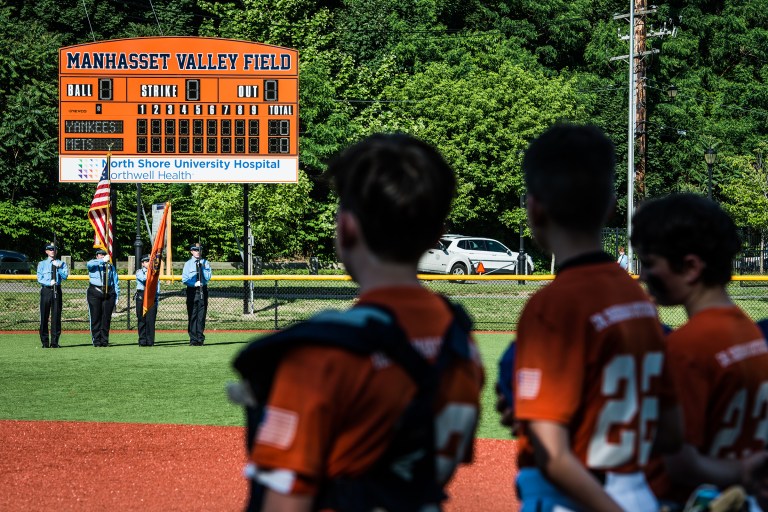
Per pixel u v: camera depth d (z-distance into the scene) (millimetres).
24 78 61812
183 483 11227
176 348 27031
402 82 71625
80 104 35250
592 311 3826
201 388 19250
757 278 29188
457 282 50469
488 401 17938
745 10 91438
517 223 67812
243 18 66062
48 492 10773
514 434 4219
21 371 21891
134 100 35312
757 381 4352
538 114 68000
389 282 3441
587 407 3844
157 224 44438
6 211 58906
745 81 87438
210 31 74750
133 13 83250
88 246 63531
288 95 35688
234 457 12672
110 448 13227
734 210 59938
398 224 3365
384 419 3055
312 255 66250
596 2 88875
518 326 3957
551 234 4152
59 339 29641
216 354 25422
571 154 4016
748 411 4344
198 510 10047
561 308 3836
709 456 4344
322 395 2967
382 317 3172
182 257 64250
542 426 3693
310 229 65375
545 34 87250
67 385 19641
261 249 61594
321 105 57156
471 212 67125
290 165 35812
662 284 4648
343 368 3002
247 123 35656
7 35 65062
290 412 2969
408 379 3096
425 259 56188
